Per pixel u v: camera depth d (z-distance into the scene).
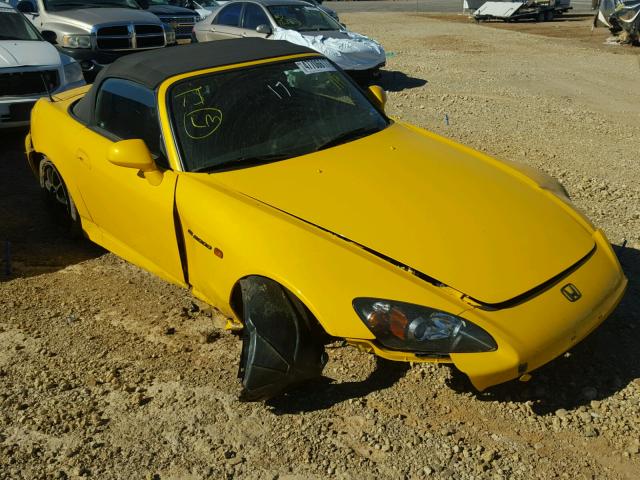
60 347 3.98
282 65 4.54
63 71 8.34
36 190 6.60
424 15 33.25
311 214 3.46
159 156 4.07
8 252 5.09
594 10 35.25
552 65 15.97
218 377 3.68
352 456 3.09
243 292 3.33
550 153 8.12
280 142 4.06
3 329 4.17
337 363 3.74
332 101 4.50
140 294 4.61
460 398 3.45
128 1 12.47
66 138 4.84
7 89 7.80
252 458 3.10
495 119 9.95
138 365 3.80
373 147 4.14
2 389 3.60
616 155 8.17
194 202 3.67
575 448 3.10
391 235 3.34
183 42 16.75
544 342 3.00
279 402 3.45
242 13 12.80
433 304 3.01
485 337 2.93
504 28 26.16
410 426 3.27
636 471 2.96
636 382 3.54
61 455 3.14
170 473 3.03
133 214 4.20
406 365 3.70
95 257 5.20
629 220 5.79
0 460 3.11
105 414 3.41
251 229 3.37
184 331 4.13
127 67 4.59
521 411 3.35
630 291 4.47
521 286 3.16
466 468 3.00
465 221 3.48
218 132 4.02
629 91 12.86
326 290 3.08
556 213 3.78
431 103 10.95
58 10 11.39
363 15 32.84
